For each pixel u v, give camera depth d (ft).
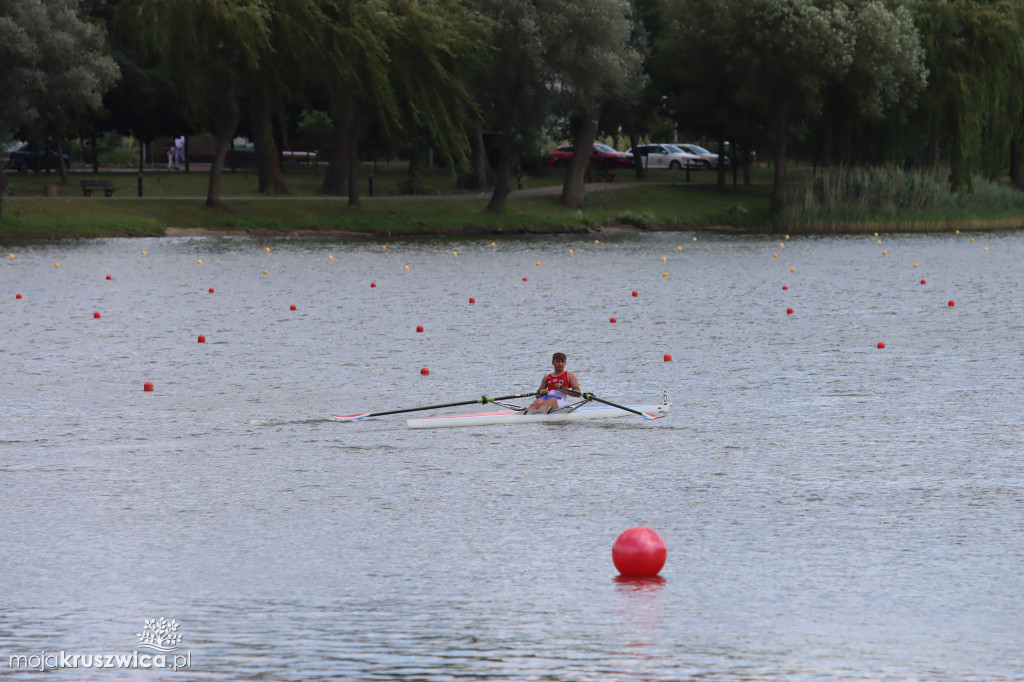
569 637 116.78
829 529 151.23
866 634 117.29
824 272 519.19
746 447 197.88
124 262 549.54
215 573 135.23
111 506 162.50
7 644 115.96
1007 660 111.24
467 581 132.36
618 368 276.00
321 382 257.75
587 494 168.76
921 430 209.56
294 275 499.92
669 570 136.05
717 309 389.60
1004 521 153.99
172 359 288.10
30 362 282.56
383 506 162.71
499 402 237.04
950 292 437.17
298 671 109.29
